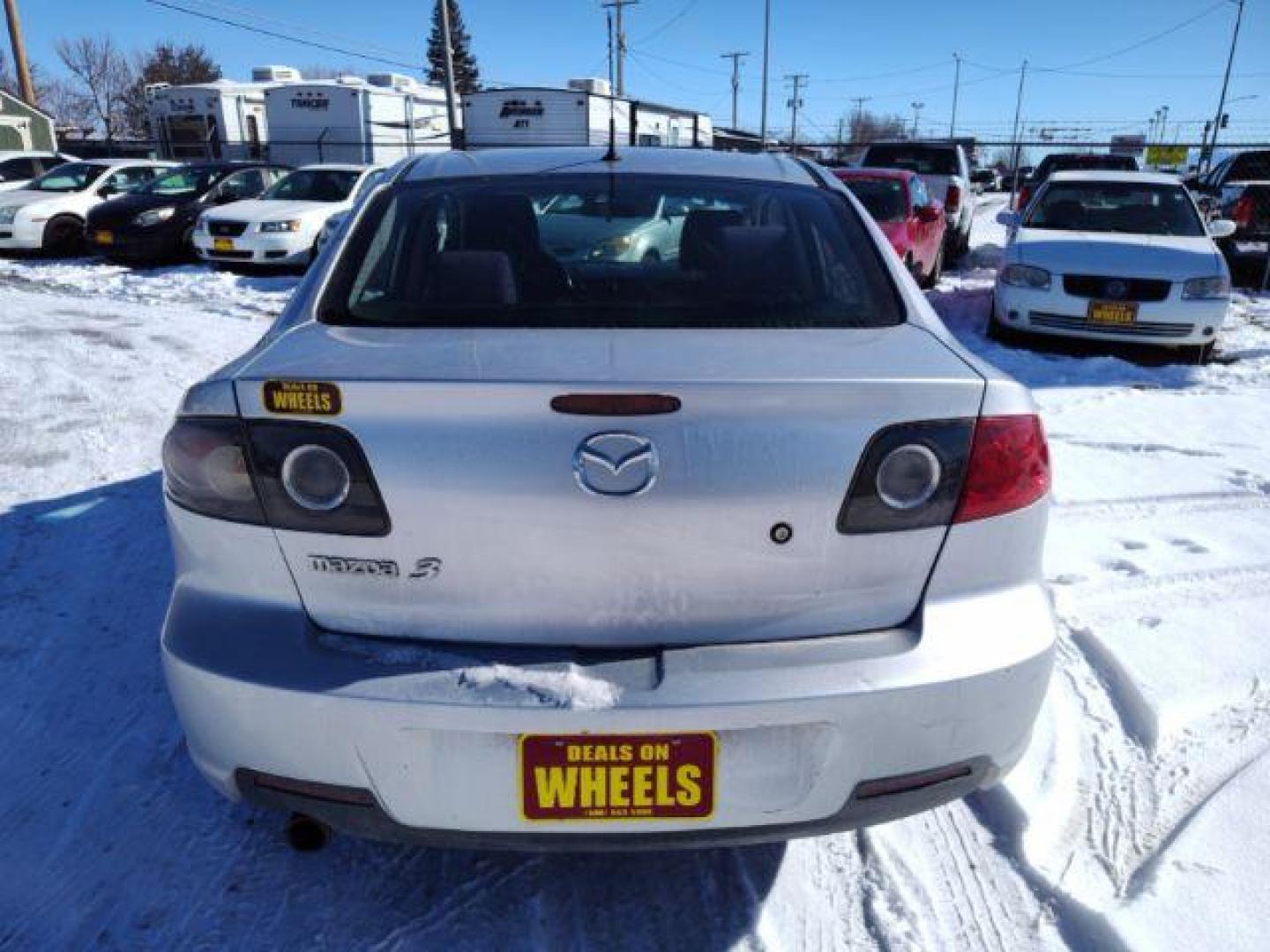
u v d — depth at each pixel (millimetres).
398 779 1637
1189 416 5965
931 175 14812
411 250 2311
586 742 1593
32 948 1917
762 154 3061
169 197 13375
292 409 1635
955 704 1673
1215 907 2018
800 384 1619
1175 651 3018
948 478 1682
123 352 7285
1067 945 1950
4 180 16625
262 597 1713
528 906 2035
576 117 22234
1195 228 8727
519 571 1639
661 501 1604
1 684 2812
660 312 2078
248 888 2076
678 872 2137
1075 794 2385
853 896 2070
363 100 23594
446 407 1610
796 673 1626
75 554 3699
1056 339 8109
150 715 2680
